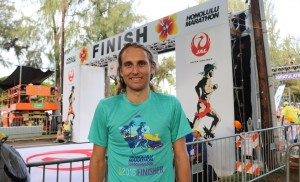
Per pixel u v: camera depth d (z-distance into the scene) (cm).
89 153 900
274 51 1802
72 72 1291
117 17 1889
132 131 161
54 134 1481
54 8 1903
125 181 159
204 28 684
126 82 169
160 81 2188
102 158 176
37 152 917
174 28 765
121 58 173
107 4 2003
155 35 835
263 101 618
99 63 1210
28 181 227
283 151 620
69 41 1942
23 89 1492
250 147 514
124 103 168
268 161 564
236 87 679
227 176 550
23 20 2023
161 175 160
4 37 2248
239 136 501
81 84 1234
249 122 664
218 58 649
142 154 159
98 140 174
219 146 600
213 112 650
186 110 711
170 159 166
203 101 674
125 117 164
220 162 583
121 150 162
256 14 632
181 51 736
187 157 172
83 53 1217
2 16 2277
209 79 663
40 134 1396
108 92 1881
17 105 1431
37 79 1817
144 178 158
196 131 640
